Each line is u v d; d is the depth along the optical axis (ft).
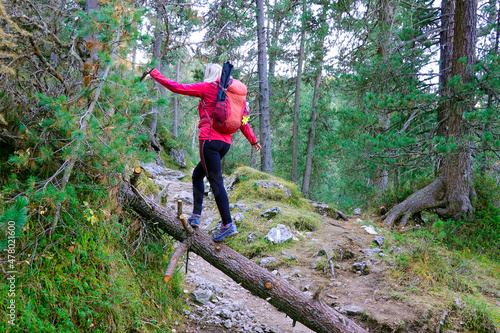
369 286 16.93
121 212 11.94
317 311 11.28
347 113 32.60
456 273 18.44
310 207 29.66
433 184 28.76
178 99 76.18
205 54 14.02
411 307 14.61
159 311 11.25
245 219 24.27
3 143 9.80
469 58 26.61
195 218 12.16
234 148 65.41
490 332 13.60
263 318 14.17
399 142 26.63
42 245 8.72
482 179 28.35
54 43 10.40
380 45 35.53
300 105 66.23
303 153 65.00
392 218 28.58
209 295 14.19
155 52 35.58
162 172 50.47
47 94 10.27
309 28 44.93
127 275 10.75
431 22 37.52
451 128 26.86
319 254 20.52
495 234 24.38
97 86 9.57
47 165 9.95
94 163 10.43
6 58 8.92
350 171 34.27
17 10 9.25
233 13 39.96
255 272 11.69
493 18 36.09
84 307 8.54
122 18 9.47
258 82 45.19
